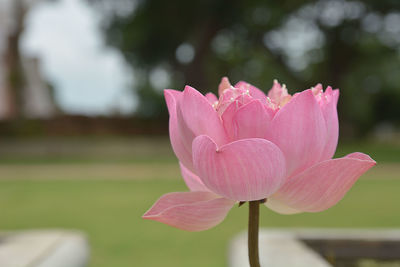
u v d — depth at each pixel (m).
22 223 4.24
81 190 6.68
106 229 3.91
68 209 5.04
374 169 9.72
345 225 3.98
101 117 16.31
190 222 0.50
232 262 1.41
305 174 0.47
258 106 0.47
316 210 0.50
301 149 0.48
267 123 0.47
